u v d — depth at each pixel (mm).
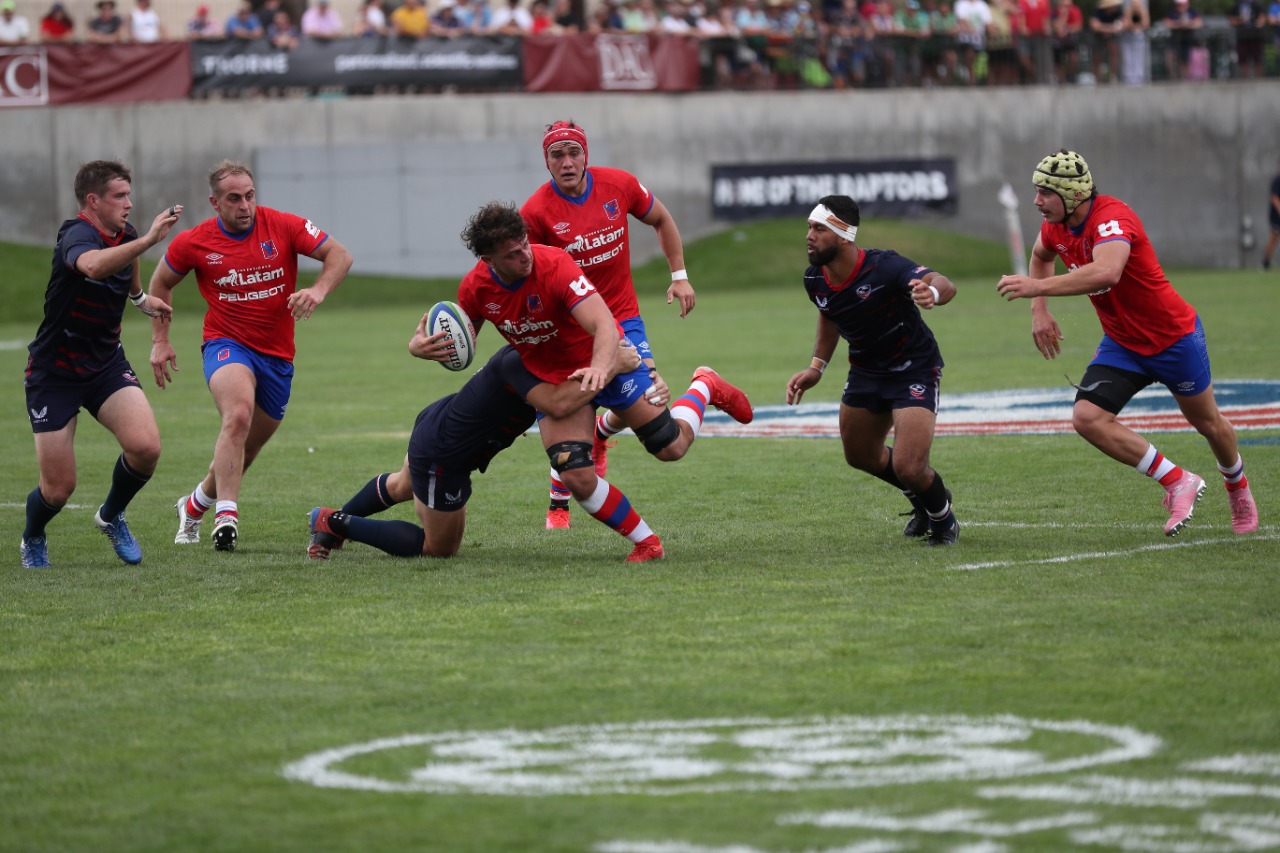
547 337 27188
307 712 18547
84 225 28078
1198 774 15656
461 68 129375
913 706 18156
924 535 30000
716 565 27312
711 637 21656
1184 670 19344
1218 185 148000
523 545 30438
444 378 70062
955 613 22734
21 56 123750
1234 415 47281
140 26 128125
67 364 28484
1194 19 150875
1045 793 15188
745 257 135375
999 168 145375
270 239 30406
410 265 130750
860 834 14211
